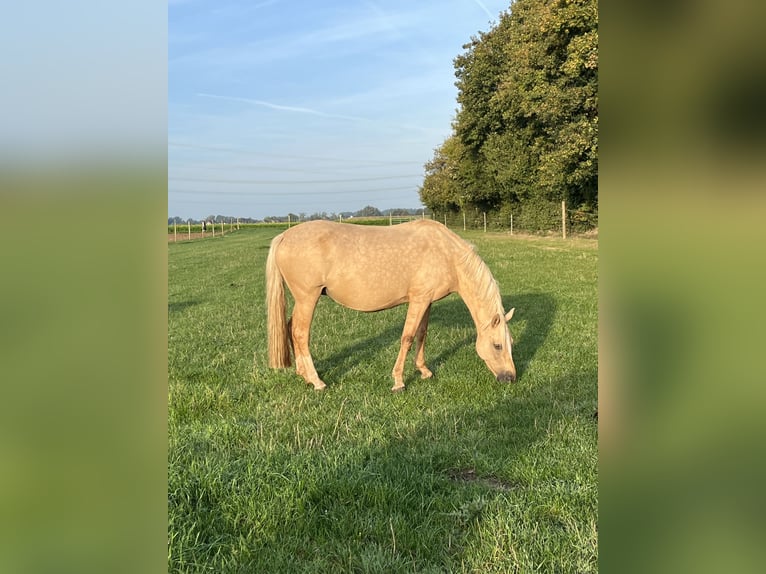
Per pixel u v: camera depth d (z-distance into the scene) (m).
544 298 10.50
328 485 3.23
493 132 33.50
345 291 5.64
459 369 6.18
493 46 31.48
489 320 5.57
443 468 3.68
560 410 4.69
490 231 39.72
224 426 4.18
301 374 5.70
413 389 5.48
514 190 32.09
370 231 5.76
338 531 2.87
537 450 3.86
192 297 12.68
